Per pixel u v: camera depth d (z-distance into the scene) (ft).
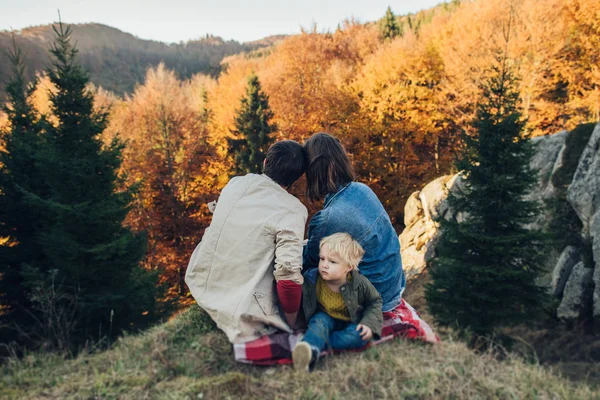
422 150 96.48
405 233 61.87
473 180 31.63
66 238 30.86
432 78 90.63
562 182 42.01
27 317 33.96
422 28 126.11
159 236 82.74
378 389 8.85
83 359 10.61
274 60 148.05
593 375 28.76
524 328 36.99
